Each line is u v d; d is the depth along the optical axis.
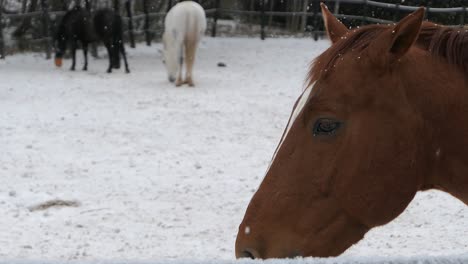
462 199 2.86
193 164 9.48
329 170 2.67
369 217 2.68
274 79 17.27
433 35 2.87
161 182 8.64
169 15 16.33
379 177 2.65
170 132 11.30
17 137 10.83
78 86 15.86
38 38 22.42
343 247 2.74
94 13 18.31
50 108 13.17
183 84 16.36
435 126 2.74
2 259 1.69
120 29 18.27
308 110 2.71
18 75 17.52
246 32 25.95
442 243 6.57
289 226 2.70
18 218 7.33
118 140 10.75
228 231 6.98
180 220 7.30
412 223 7.18
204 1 25.59
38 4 22.75
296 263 1.62
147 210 7.61
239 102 13.97
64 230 6.98
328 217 2.69
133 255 6.27
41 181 8.64
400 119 2.67
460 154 2.77
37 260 1.60
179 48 16.11
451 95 2.72
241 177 8.88
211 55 21.25
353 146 2.65
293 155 2.72
